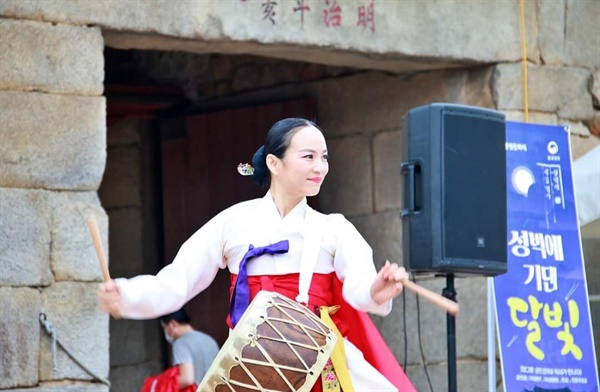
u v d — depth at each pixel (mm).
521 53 15430
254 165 8672
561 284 13750
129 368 18234
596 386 13648
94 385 12477
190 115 17844
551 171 14000
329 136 16516
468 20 15062
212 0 13484
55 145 12562
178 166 17922
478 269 11508
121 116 18250
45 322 12305
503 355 13359
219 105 17656
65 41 12711
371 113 16094
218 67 17641
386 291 7816
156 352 18391
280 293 8312
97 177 12711
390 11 14555
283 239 8383
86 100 12750
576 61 15930
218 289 17609
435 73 15633
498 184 11727
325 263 8391
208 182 17578
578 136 15930
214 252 8438
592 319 15383
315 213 8477
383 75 15992
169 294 8250
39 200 12445
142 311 8172
